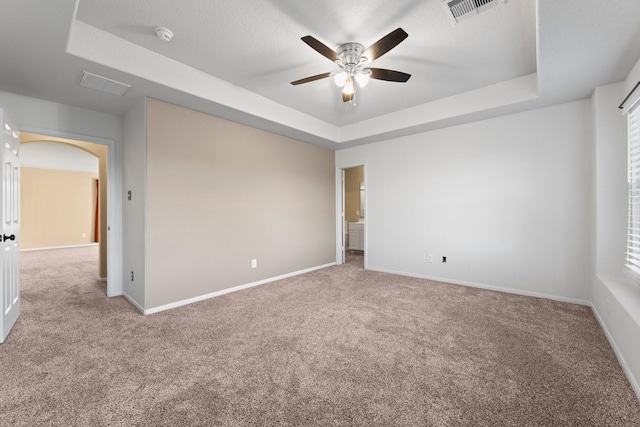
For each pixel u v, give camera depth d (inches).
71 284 161.9
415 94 139.3
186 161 127.7
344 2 77.5
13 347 86.7
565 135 126.0
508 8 79.2
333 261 216.7
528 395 64.2
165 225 120.8
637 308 72.6
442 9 80.4
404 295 138.4
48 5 63.2
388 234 186.9
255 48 99.7
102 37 89.7
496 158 143.6
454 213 157.9
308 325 103.3
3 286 90.9
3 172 89.7
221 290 141.2
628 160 99.0
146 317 111.6
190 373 73.2
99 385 68.2
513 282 140.0
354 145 200.2
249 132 154.9
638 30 73.7
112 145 136.2
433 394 64.8
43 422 56.4
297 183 185.3
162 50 100.9
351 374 72.8
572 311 114.7
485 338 92.0
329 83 127.8
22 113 112.3
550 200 130.1
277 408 60.5
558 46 81.4
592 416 57.6
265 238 163.8
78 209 339.0
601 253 107.6
